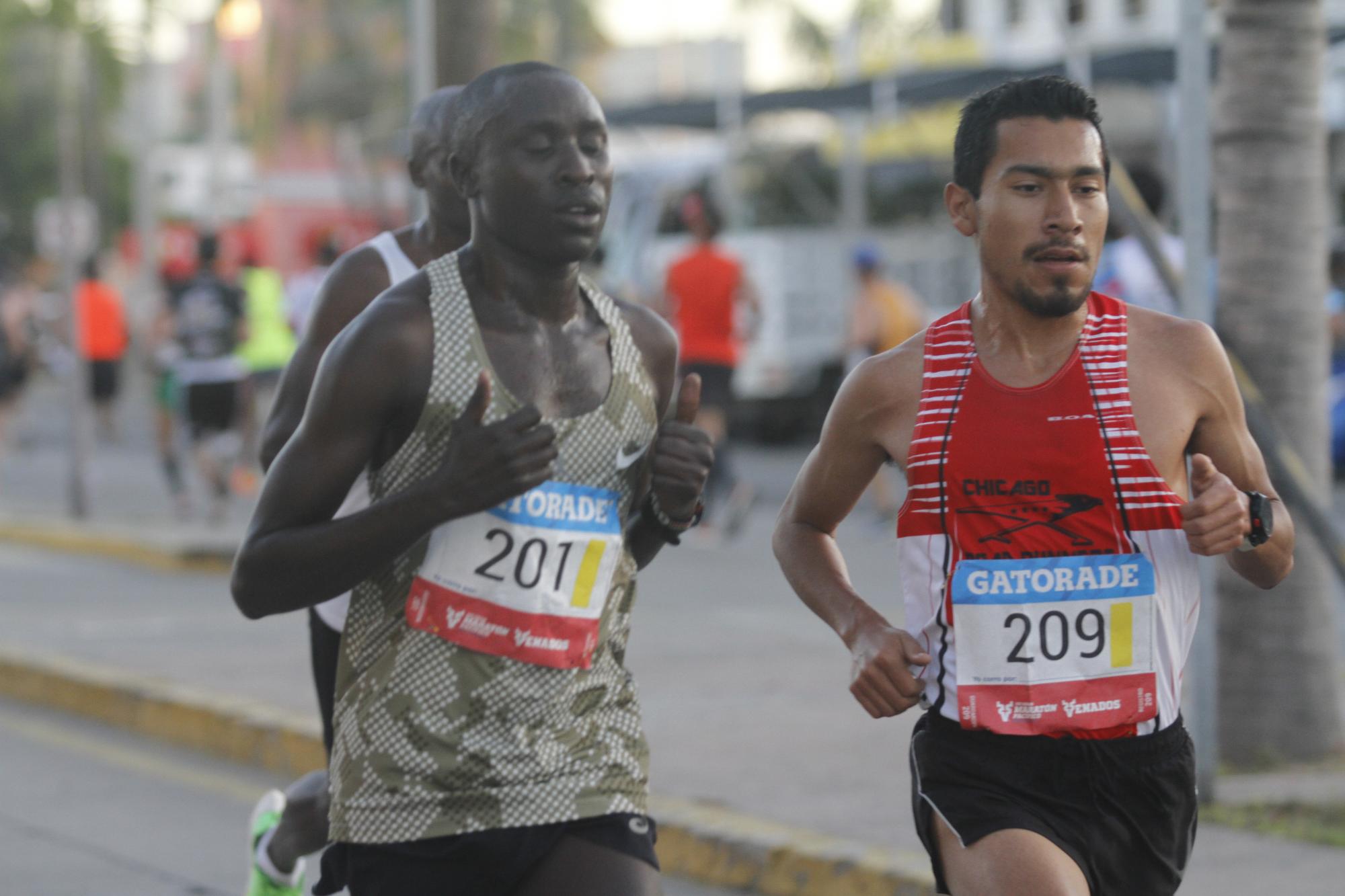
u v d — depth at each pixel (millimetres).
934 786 7203
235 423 34000
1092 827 7105
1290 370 15109
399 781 7191
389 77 92875
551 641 7262
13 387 50125
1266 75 15078
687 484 7516
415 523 6891
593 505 7383
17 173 121000
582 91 7234
